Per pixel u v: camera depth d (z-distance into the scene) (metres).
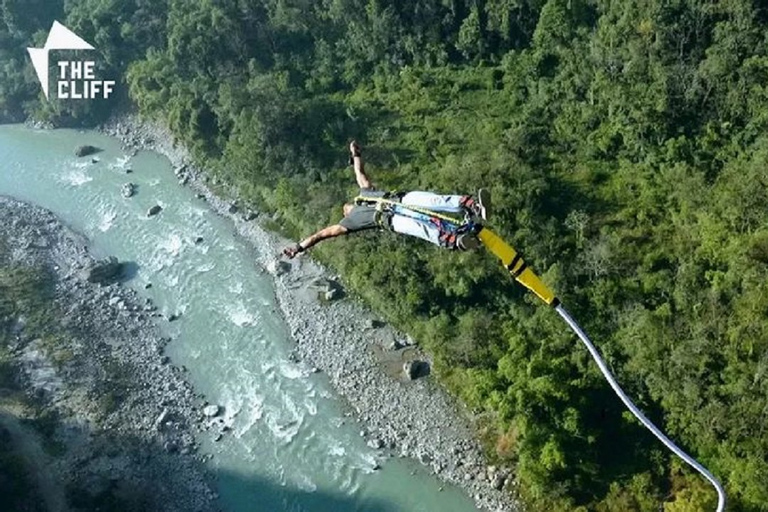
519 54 54.16
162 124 66.19
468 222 9.55
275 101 53.47
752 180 35.81
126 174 63.59
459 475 36.59
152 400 43.59
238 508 37.75
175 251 54.28
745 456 31.27
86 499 38.66
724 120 42.22
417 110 54.34
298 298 47.78
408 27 57.97
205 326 47.94
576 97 48.12
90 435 41.97
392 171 50.22
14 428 42.59
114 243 56.50
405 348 42.75
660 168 42.88
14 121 75.25
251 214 55.00
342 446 39.31
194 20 62.91
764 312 32.44
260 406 42.25
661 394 33.78
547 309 38.75
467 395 38.94
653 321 34.75
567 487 33.88
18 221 60.31
